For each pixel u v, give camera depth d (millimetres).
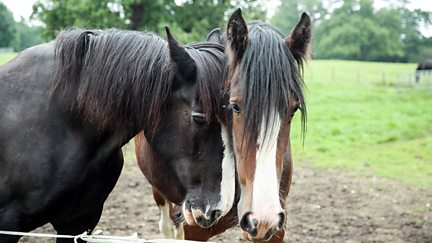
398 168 10516
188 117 2977
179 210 3645
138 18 17234
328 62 41906
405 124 15094
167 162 3156
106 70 3156
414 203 7906
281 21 62406
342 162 11086
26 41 58125
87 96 3119
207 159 2971
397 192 8562
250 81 2621
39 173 3033
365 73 32375
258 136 2592
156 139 3133
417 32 64438
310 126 14867
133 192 8227
